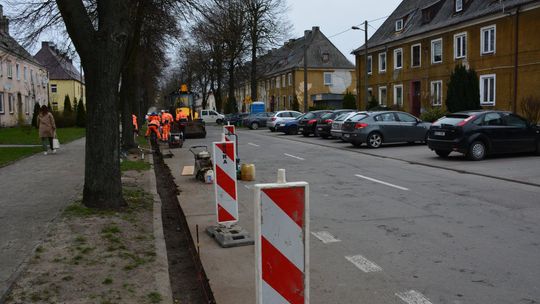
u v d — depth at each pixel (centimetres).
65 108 4972
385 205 918
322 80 6550
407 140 2128
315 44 6656
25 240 618
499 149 1589
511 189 1059
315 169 1448
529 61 2677
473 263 582
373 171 1388
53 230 660
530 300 473
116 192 803
